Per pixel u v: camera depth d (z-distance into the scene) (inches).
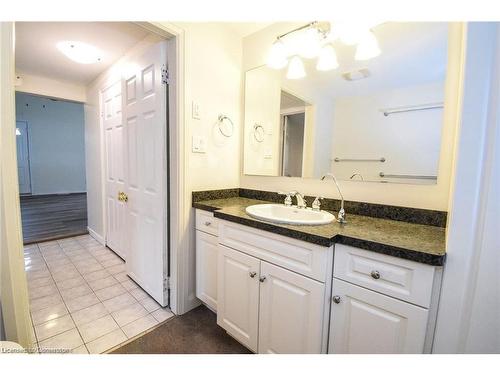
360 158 55.2
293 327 41.9
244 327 50.3
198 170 67.1
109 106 100.3
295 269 40.9
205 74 66.1
